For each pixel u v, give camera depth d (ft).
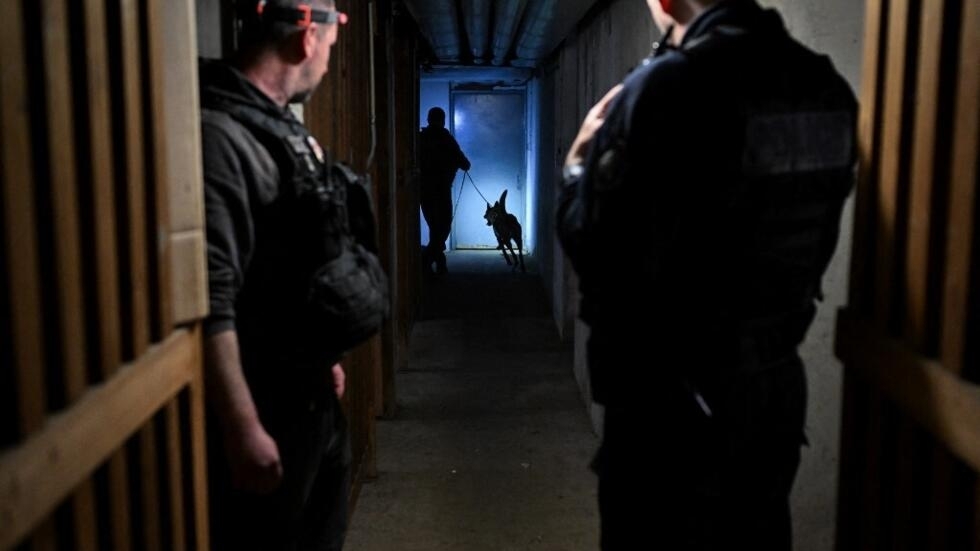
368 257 5.74
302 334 5.35
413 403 15.10
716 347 4.56
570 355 18.56
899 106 4.18
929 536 3.85
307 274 5.28
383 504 10.72
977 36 3.44
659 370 4.73
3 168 2.68
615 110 4.55
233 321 4.90
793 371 4.83
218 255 4.79
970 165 3.46
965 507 3.60
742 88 4.31
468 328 21.27
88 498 3.31
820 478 6.57
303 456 5.57
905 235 4.19
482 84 36.91
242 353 5.38
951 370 3.58
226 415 4.85
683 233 4.51
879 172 4.54
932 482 3.82
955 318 3.55
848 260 6.31
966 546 3.60
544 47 20.44
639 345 4.75
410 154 20.31
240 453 4.89
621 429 4.93
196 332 4.52
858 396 4.83
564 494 11.07
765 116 4.30
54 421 2.97
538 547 9.58
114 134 3.64
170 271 4.23
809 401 6.59
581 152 5.04
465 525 10.14
